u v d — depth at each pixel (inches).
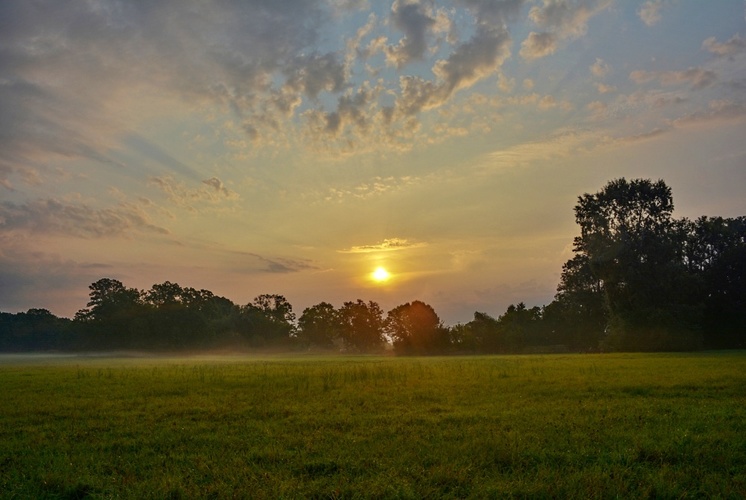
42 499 294.8
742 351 2481.5
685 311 2632.9
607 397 673.0
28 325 5999.0
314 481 308.7
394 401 650.8
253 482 305.6
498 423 485.4
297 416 542.3
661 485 295.9
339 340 6535.4
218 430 475.2
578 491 287.1
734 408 568.7
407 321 4252.0
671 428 449.1
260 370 1346.0
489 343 4042.8
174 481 309.4
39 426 514.6
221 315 5743.1
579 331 3695.9
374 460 352.8
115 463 365.4
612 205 2785.4
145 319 4687.5
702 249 3139.8
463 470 321.1
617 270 2687.0
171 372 1302.9
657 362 1462.8
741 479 305.1
